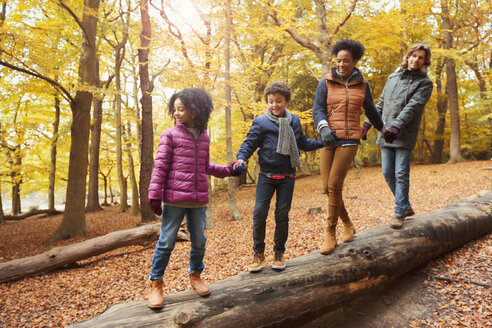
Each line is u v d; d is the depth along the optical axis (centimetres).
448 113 2116
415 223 350
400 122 305
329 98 268
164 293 412
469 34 1630
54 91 904
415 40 1560
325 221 688
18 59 759
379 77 1838
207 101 237
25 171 1590
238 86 799
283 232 261
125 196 1730
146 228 664
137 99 1611
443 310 280
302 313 253
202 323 214
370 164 2233
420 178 1173
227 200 1550
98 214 1590
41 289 483
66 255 568
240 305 231
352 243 310
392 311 291
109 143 2091
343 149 262
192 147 232
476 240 407
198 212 236
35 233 1089
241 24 802
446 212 396
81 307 411
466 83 2003
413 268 350
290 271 267
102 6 1038
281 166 250
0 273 512
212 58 778
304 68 1777
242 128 962
